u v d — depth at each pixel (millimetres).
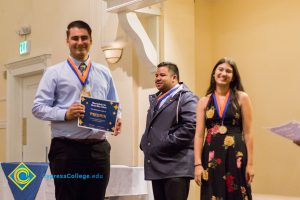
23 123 8195
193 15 5961
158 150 3955
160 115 4039
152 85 5668
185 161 3908
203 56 6262
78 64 3463
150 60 5566
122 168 5109
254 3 5883
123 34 5988
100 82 3539
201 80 6207
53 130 3396
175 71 4180
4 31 8602
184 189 3910
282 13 5586
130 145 5801
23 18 8102
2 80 8609
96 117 3383
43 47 7590
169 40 5699
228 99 3578
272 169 5625
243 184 3480
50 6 7453
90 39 3486
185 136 3896
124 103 5934
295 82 5430
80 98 3361
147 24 5793
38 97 3379
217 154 3523
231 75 3621
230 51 6137
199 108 3699
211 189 3521
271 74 5676
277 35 5633
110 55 6098
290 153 5449
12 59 8320
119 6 5320
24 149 8117
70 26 3453
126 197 5492
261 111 5777
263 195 5578
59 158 3332
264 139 5723
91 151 3365
